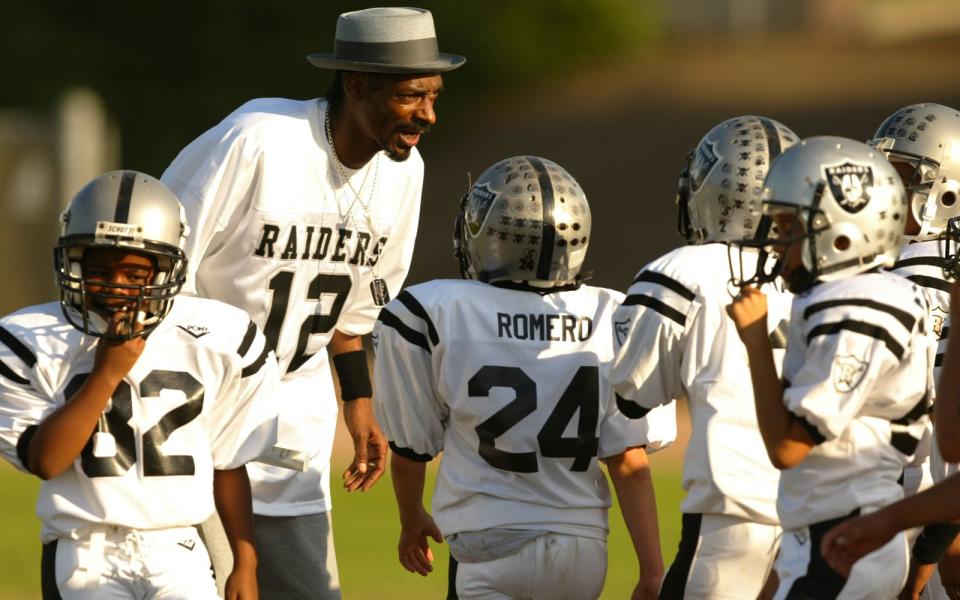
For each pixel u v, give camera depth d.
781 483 15.65
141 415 16.61
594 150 108.19
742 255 17.59
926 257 19.78
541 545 17.77
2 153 73.12
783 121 107.94
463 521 18.06
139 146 102.06
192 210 20.34
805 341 15.28
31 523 36.44
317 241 21.11
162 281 16.55
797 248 15.71
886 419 15.43
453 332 18.19
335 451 48.56
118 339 15.95
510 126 115.31
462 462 18.23
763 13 150.00
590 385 18.27
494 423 17.95
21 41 98.81
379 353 18.64
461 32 119.25
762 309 15.19
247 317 17.77
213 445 17.45
